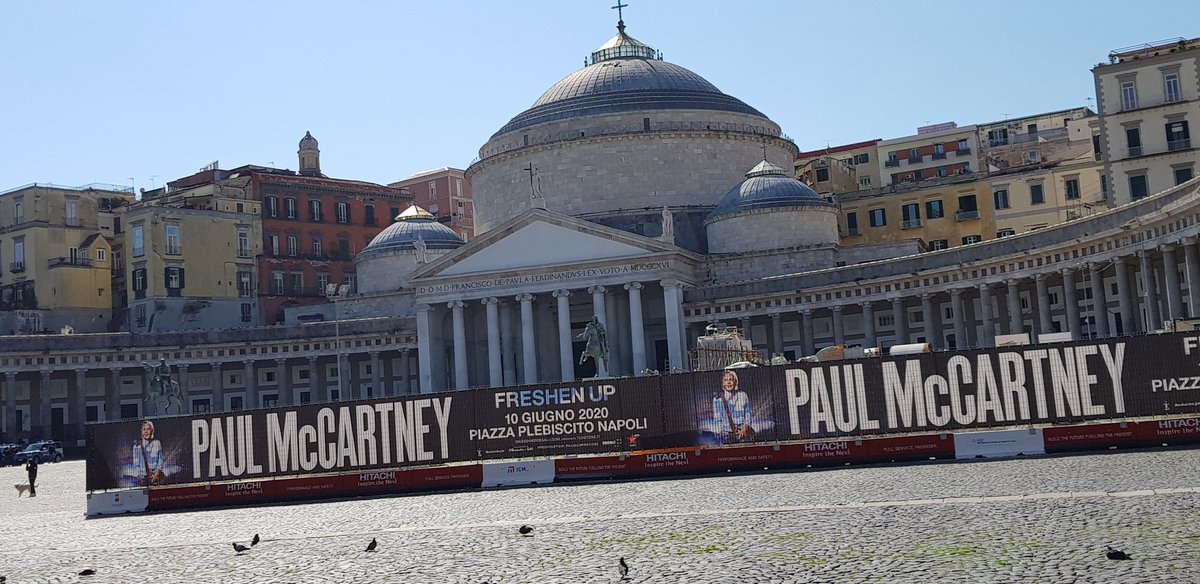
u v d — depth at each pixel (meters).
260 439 52.19
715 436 50.81
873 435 49.56
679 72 143.62
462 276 122.50
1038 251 98.25
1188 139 105.19
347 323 133.75
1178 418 47.31
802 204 127.38
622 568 26.06
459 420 52.00
